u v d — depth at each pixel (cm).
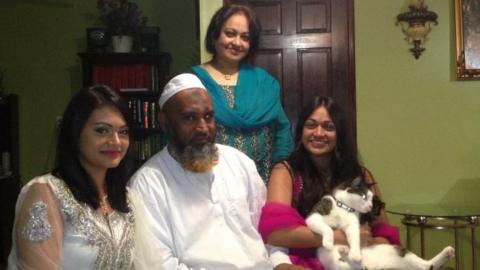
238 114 226
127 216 154
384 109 352
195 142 170
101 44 426
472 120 349
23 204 136
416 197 354
